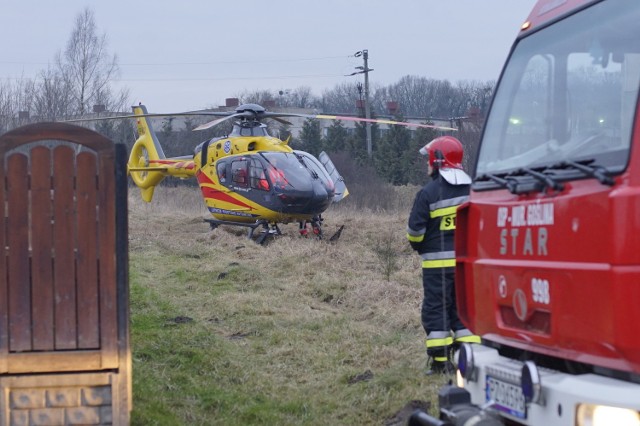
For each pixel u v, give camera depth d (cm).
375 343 915
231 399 747
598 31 448
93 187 548
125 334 550
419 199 740
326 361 865
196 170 2255
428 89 6275
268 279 1337
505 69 532
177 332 962
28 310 544
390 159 4522
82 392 548
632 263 365
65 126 547
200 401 741
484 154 518
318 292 1256
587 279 386
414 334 946
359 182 3759
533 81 496
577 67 457
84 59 4416
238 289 1272
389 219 2422
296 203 2006
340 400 742
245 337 988
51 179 546
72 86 4350
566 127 455
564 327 404
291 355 896
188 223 2395
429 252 747
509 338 457
